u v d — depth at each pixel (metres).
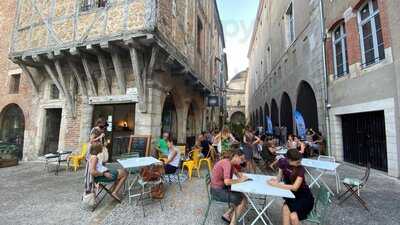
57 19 7.96
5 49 11.16
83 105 8.67
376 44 6.93
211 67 15.70
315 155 9.42
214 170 3.57
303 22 12.00
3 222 3.57
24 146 9.80
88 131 8.54
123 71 8.20
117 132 8.35
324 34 9.57
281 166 3.31
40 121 9.59
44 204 4.35
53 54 7.93
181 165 7.48
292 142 7.69
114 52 7.48
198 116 13.93
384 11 6.48
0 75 11.07
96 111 8.75
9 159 8.30
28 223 3.54
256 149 8.42
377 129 7.13
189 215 3.89
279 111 17.06
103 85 8.57
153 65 7.35
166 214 3.93
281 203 4.48
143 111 7.68
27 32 8.43
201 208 4.21
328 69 9.41
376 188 5.25
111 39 6.98
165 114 11.27
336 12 8.77
